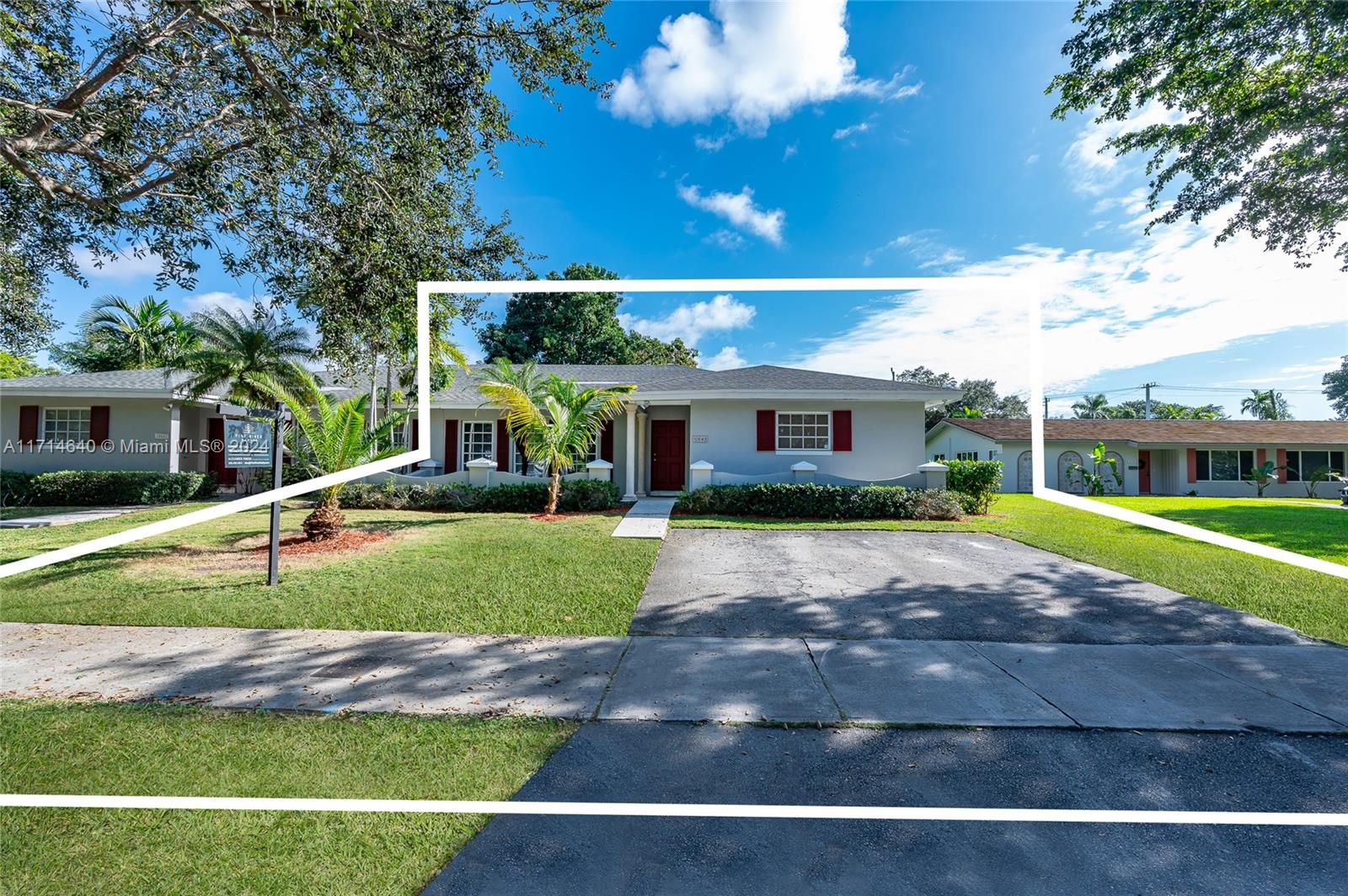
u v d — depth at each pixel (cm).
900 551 832
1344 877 215
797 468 1250
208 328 1243
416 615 518
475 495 1216
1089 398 4347
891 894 206
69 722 324
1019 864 220
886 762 292
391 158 568
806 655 435
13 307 700
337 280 576
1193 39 814
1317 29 750
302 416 837
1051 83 957
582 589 596
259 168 561
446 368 1345
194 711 340
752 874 215
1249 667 414
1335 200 878
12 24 440
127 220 575
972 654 438
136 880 211
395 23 496
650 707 350
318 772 279
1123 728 328
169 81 519
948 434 2697
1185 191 983
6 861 219
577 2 551
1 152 463
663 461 1495
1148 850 229
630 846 229
